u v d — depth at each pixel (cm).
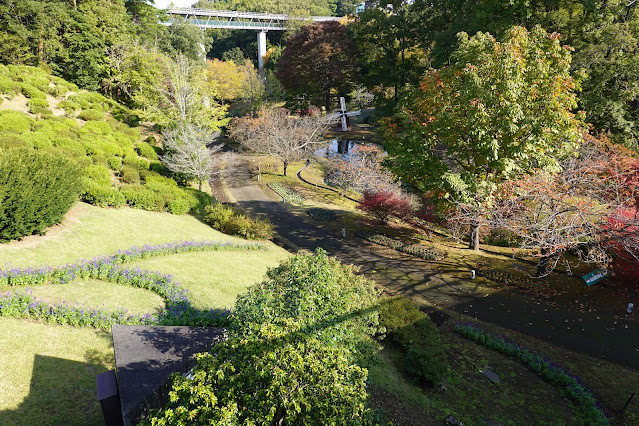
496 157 1444
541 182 1392
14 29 3017
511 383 970
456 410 848
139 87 3644
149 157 2738
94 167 1864
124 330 702
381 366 930
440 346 969
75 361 754
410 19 3909
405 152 1764
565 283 1556
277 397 442
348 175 2950
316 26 4659
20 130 1950
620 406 910
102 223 1516
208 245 1619
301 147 3581
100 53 3538
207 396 407
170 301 1063
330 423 420
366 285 1086
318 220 2388
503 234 1920
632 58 2017
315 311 652
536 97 1448
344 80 4681
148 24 4528
